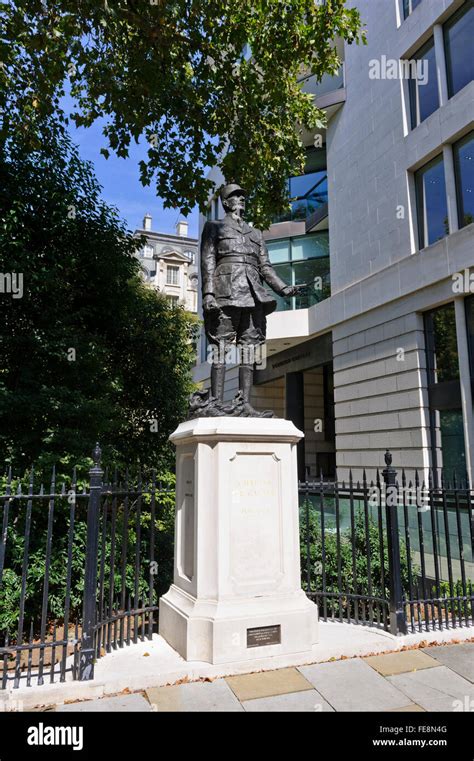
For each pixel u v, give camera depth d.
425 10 13.12
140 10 6.38
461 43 12.27
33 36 6.27
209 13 7.00
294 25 7.38
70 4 6.05
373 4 15.69
